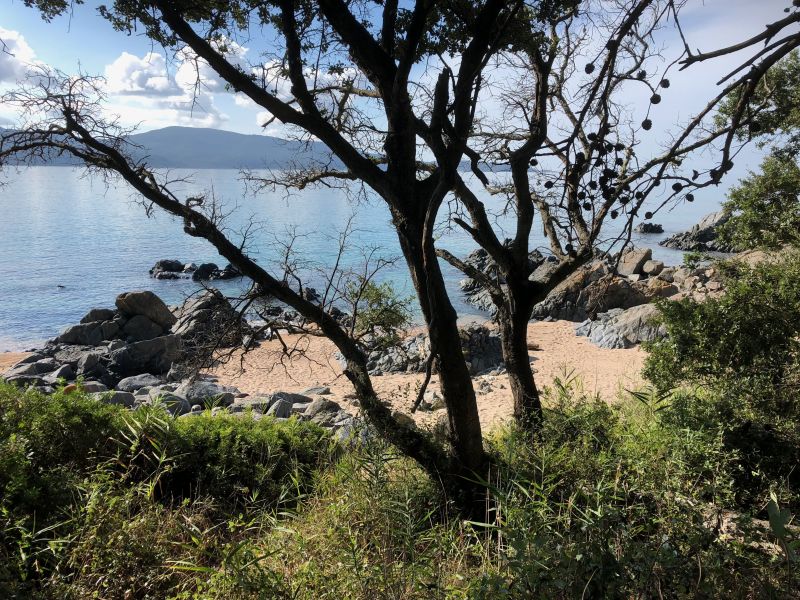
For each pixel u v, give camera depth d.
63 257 49.12
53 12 6.00
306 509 6.27
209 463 7.25
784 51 2.26
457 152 5.58
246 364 22.44
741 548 3.98
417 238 6.20
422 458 6.36
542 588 3.53
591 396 10.38
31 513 5.49
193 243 58.06
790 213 10.34
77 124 6.14
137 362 22.34
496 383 19.27
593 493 4.78
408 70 5.60
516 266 8.16
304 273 23.98
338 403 17.61
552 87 8.67
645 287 30.92
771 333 7.04
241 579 4.09
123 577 4.80
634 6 2.48
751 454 5.92
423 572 4.11
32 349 26.22
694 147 3.25
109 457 7.06
